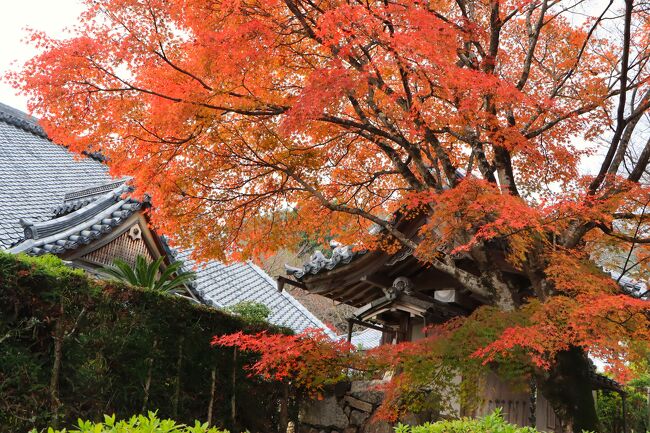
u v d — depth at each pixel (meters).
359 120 7.96
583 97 7.71
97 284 6.16
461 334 6.20
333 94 5.47
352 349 6.97
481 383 6.43
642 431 16.73
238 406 8.23
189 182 7.18
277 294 19.12
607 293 5.79
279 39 6.52
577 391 6.55
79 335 5.92
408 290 8.73
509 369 6.38
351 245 9.05
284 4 6.54
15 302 5.30
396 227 8.58
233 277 18.20
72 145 6.32
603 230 6.84
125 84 6.01
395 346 6.57
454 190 6.01
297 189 7.78
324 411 9.48
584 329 5.20
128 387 6.36
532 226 5.70
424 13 5.64
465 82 5.94
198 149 7.02
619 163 7.12
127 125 6.29
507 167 7.51
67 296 5.80
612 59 7.82
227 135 7.03
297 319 18.06
